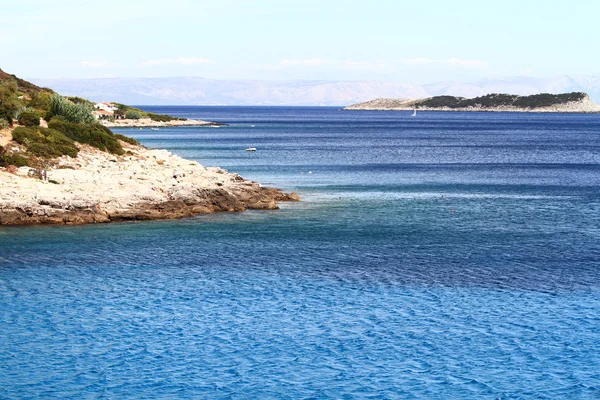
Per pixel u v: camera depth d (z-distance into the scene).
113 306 35.75
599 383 27.73
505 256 46.94
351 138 195.38
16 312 34.72
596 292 38.38
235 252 47.28
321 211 64.56
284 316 34.53
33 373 28.33
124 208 57.53
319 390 27.20
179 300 36.78
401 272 42.47
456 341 31.58
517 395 26.86
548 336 32.12
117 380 27.84
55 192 57.88
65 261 44.16
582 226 58.44
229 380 27.92
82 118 100.00
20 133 75.12
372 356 30.09
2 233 51.47
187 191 62.44
